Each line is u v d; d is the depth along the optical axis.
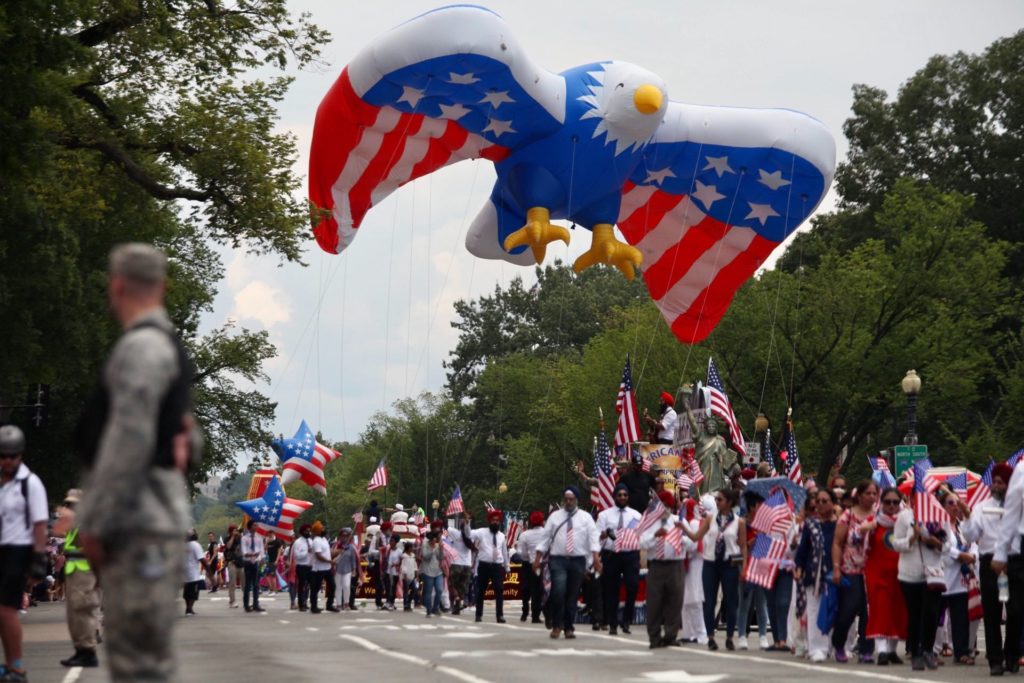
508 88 33.53
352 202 37.94
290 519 49.12
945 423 79.94
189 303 83.00
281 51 38.81
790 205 39.97
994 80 91.88
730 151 38.41
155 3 36.81
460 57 32.56
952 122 93.00
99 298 56.47
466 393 152.25
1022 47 92.62
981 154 91.81
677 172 39.06
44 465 73.69
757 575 24.02
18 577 16.11
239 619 38.41
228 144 37.06
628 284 146.25
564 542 27.27
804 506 22.28
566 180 35.31
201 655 22.30
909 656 21.03
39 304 50.28
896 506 21.03
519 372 121.62
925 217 73.25
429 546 39.84
